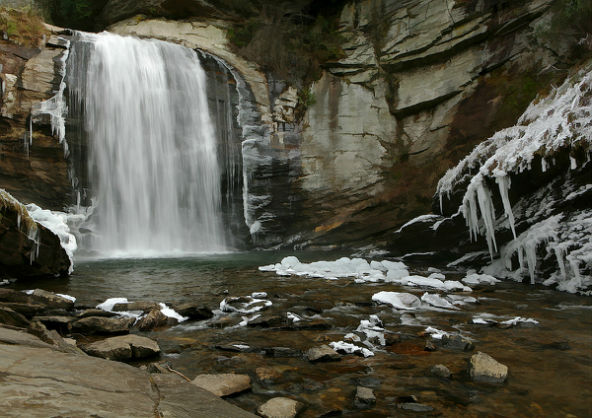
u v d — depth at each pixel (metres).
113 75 14.91
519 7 14.00
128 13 19.48
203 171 16.45
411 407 2.78
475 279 8.61
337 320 5.29
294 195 17.33
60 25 20.33
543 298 6.82
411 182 15.70
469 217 9.86
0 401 1.36
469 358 3.80
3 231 6.92
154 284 7.79
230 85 17.47
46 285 7.27
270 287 7.65
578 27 12.77
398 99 16.59
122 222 14.89
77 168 14.00
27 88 13.16
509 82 14.08
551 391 3.07
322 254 15.30
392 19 16.95
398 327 4.95
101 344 3.65
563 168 8.20
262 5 19.25
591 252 7.31
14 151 12.96
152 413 1.59
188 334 4.54
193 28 19.17
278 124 17.59
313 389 3.07
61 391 1.59
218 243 16.81
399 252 12.96
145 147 15.41
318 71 18.09
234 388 2.96
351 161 16.78
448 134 15.25
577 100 8.34
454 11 15.29
